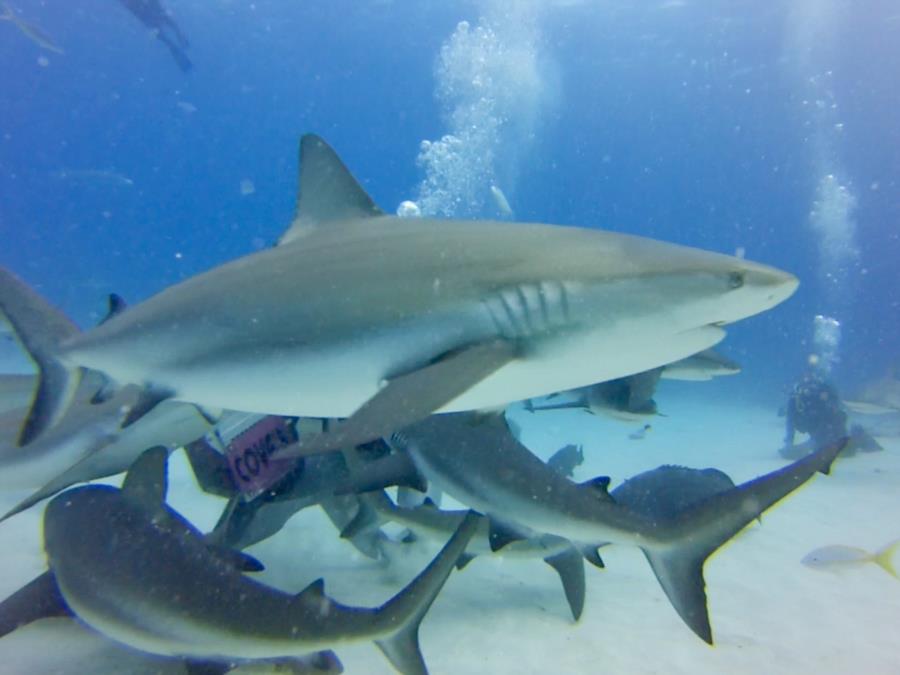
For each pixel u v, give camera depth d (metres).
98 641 1.49
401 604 1.30
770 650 1.69
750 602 2.00
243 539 1.84
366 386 1.22
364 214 1.46
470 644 1.63
